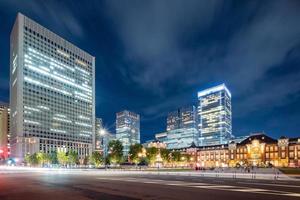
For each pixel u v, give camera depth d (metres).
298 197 23.61
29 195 25.95
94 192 28.22
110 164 149.88
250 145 183.75
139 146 147.25
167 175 65.38
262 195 24.95
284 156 167.88
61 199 23.03
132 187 33.47
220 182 41.34
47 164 186.38
